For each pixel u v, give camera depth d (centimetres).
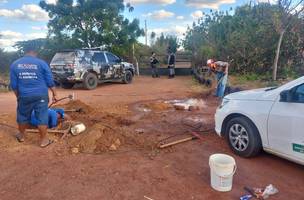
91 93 1332
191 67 2305
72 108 819
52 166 482
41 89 543
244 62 1745
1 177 448
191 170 470
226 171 398
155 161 503
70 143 570
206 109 918
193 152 544
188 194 400
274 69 1432
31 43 543
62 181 435
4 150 545
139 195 398
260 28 1703
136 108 944
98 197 393
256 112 489
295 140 437
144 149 554
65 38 2153
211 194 400
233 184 427
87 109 816
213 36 2038
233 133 534
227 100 560
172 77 2091
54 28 2155
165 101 1085
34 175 453
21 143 577
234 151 534
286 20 1352
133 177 446
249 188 415
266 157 520
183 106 909
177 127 704
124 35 2241
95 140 564
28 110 551
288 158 456
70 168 475
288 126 443
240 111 518
